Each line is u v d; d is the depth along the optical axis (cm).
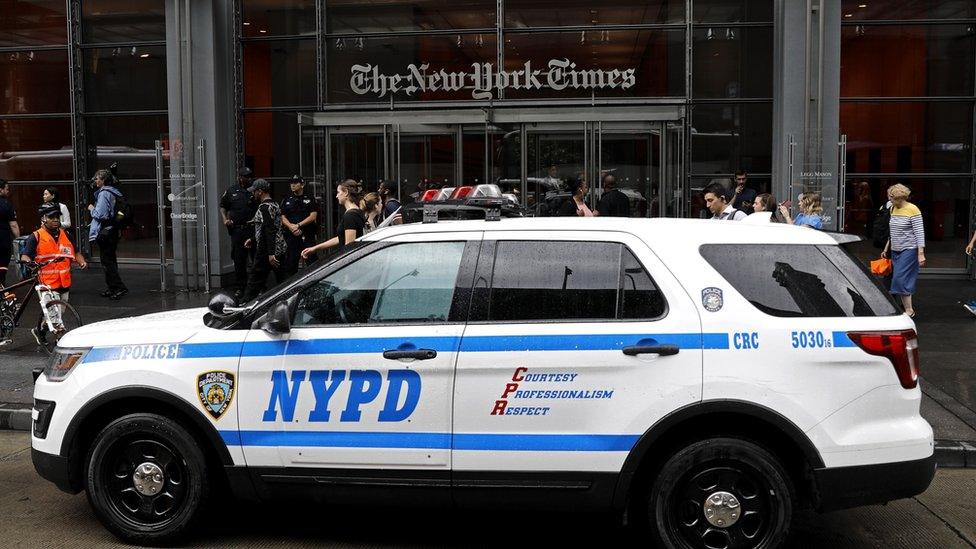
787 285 448
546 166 1565
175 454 481
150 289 1464
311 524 529
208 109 1479
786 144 1392
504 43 1600
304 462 463
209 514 491
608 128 1545
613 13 1576
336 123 1588
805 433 432
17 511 548
